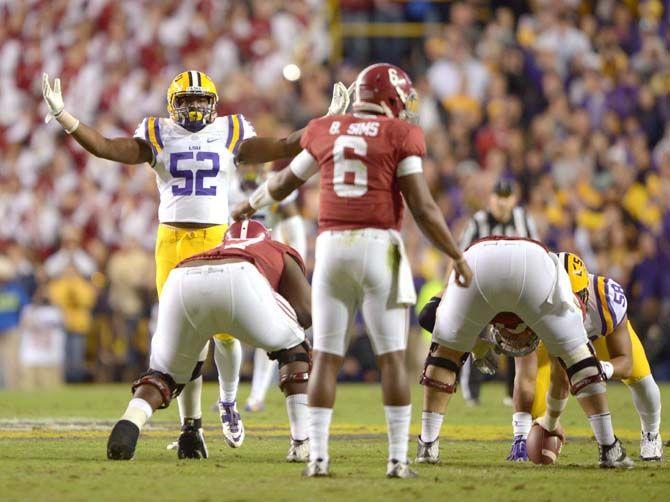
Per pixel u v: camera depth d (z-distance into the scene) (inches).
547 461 892.0
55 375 2133.4
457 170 2469.2
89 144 938.7
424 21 2898.6
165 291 840.9
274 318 844.0
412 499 690.2
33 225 2529.5
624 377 922.1
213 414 1387.8
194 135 978.1
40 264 2482.8
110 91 2723.9
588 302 904.9
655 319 2117.4
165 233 978.7
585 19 2783.0
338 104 953.5
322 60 2849.4
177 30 2768.2
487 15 2898.6
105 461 869.8
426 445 898.1
